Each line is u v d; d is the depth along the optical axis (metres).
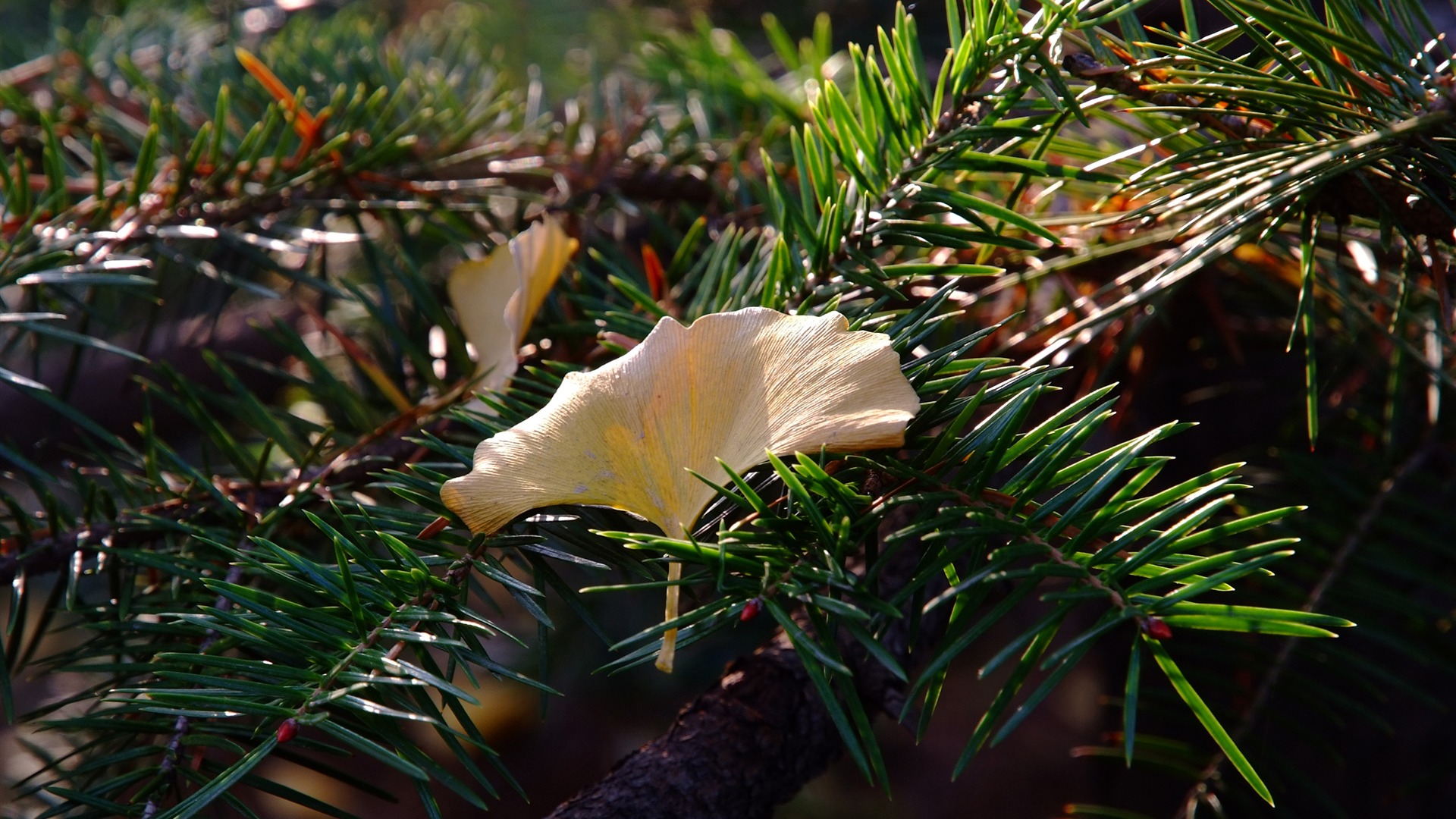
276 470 0.43
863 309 0.39
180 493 0.41
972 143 0.39
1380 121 0.36
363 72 0.56
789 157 0.54
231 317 0.87
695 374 0.35
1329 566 0.46
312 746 0.34
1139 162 0.42
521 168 0.51
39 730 0.37
